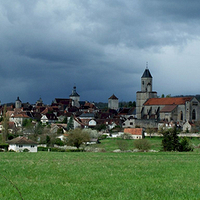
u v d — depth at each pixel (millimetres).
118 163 70938
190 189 46250
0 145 124812
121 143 150750
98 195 42969
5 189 45031
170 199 41312
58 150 130875
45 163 69812
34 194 43000
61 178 53531
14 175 55844
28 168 62594
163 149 135625
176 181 51719
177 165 68625
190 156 91250
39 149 133750
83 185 48312
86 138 162250
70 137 154625
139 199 41375
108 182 50781
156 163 71625
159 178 54406
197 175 57281
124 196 42469
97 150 137375
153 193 44094
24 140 125062
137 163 71125
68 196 42188
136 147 145375
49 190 45094
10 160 76000
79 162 72000
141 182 50875
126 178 54250
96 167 64625
